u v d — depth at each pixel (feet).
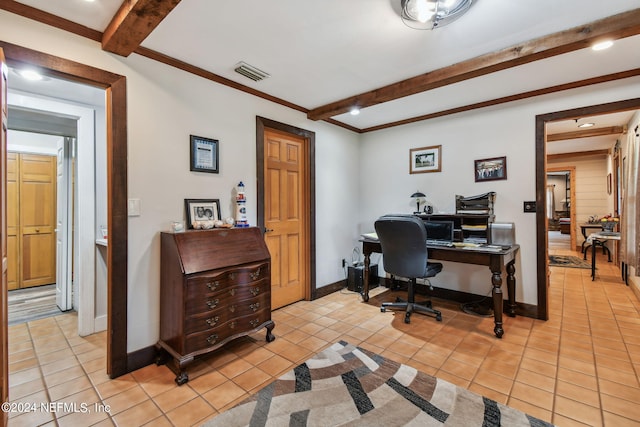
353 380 6.41
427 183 12.25
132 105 6.89
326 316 10.12
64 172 10.57
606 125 13.32
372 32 6.40
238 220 8.57
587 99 8.90
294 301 11.53
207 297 6.88
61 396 5.95
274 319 9.89
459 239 10.44
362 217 14.35
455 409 5.49
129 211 6.84
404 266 9.67
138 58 6.98
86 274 8.77
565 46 6.40
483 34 6.47
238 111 9.12
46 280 14.12
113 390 6.15
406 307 10.11
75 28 6.01
